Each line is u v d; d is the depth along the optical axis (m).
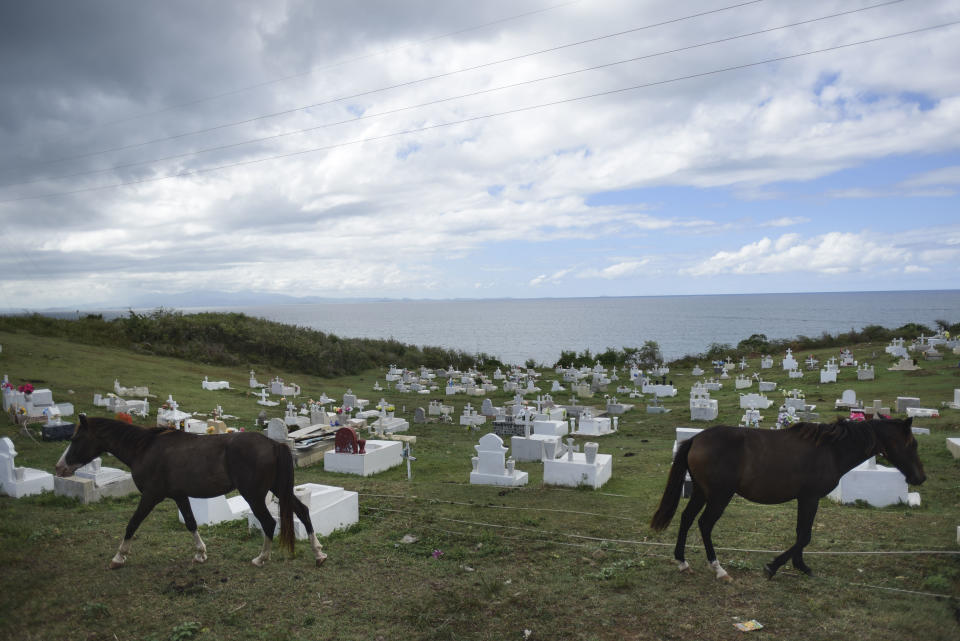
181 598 7.37
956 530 9.69
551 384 47.94
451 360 67.06
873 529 10.12
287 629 6.61
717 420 28.89
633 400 37.72
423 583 7.86
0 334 40.62
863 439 7.57
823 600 7.11
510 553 9.12
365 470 17.95
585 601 7.21
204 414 27.64
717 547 9.27
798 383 38.50
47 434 19.61
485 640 6.30
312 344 56.16
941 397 28.11
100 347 44.59
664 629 6.48
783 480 7.54
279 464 8.02
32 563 8.54
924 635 6.21
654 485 15.47
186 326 53.62
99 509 12.08
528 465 19.64
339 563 8.62
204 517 10.83
